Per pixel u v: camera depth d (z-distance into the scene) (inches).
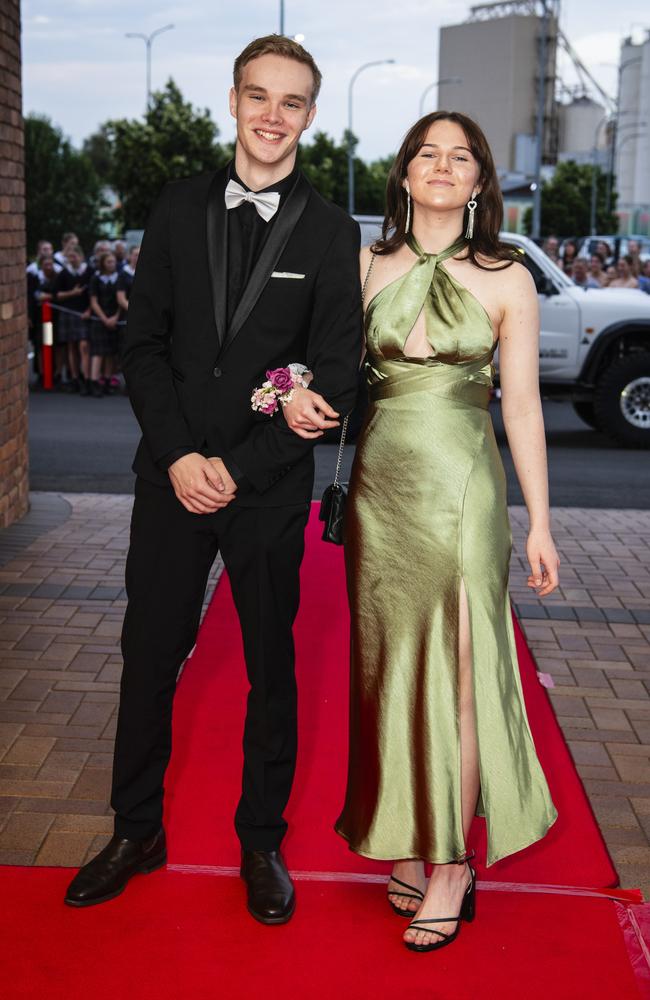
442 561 99.8
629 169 4217.5
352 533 103.9
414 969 96.6
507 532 103.4
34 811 123.1
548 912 105.6
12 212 243.3
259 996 92.3
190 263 99.6
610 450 395.2
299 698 153.5
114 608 194.1
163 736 107.1
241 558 102.3
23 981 93.1
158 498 103.0
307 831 119.3
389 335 101.0
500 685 100.9
